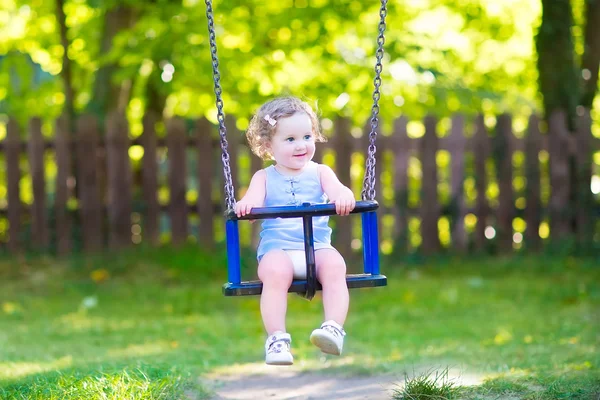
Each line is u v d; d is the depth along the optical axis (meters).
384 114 14.55
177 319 9.16
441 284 10.65
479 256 11.87
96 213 11.51
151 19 11.67
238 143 11.54
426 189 11.84
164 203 11.56
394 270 11.38
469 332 8.13
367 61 13.29
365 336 8.08
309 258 4.20
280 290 4.23
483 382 4.92
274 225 4.57
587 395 4.48
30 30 15.14
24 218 11.52
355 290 10.48
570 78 12.05
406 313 9.30
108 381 4.58
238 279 4.31
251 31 12.82
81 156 11.46
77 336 8.23
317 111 4.93
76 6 14.38
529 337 7.67
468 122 14.02
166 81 12.07
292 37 13.05
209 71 12.26
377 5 12.98
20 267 11.02
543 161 12.09
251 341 7.86
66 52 12.46
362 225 4.45
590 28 12.37
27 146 11.42
